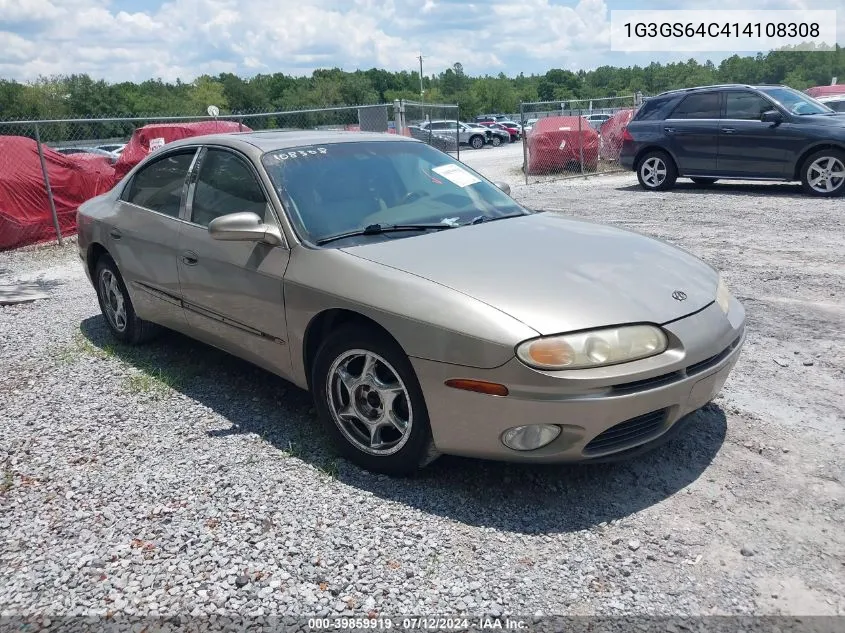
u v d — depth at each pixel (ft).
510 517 9.62
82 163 36.73
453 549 8.96
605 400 9.04
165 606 8.14
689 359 9.59
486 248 11.10
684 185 45.83
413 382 9.94
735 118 40.19
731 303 11.31
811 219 30.91
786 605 7.82
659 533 9.15
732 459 10.87
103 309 17.65
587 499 10.00
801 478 10.27
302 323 11.32
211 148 14.07
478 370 9.25
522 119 52.11
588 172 58.90
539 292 9.71
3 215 32.76
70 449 12.03
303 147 13.47
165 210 14.73
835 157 36.60
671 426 10.08
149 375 15.17
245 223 11.59
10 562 9.07
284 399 13.73
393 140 14.80
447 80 402.11
